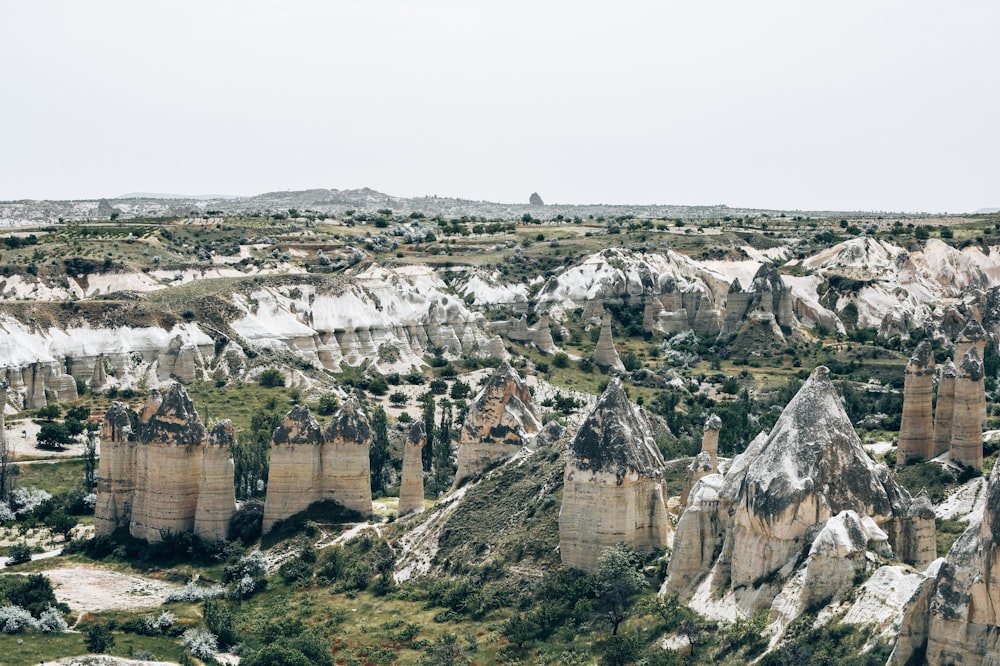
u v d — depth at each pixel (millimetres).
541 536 107188
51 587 113438
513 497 115938
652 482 102250
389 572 115500
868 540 80188
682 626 84125
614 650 84938
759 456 86688
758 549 83875
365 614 107062
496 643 95125
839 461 84562
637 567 97750
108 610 110625
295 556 120938
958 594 64938
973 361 121312
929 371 124938
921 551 85125
